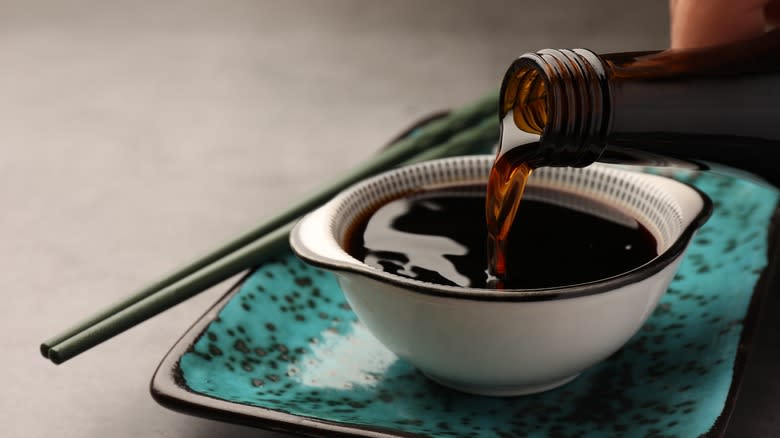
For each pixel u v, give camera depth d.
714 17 0.49
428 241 0.47
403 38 0.92
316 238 0.46
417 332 0.44
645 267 0.43
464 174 0.51
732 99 0.45
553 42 0.87
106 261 0.59
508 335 0.43
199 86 0.84
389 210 0.49
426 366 0.45
